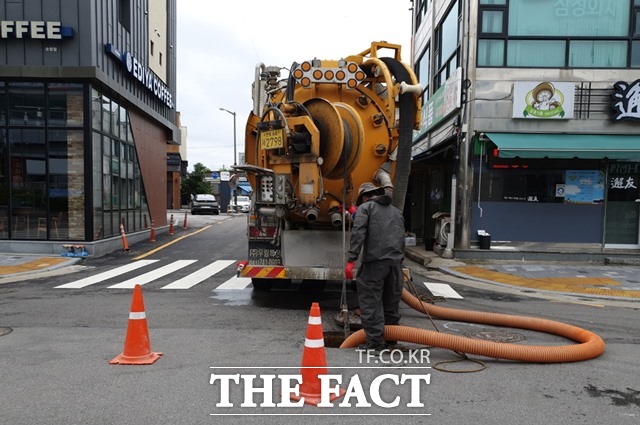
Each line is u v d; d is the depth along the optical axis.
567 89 12.45
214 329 6.23
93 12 13.38
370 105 7.35
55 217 13.73
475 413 3.84
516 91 12.50
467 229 12.92
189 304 7.77
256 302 7.91
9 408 3.85
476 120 12.79
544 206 12.95
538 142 12.19
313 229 7.40
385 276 5.34
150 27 19.45
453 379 4.57
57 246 13.59
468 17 12.78
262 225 7.34
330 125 6.75
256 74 7.80
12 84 13.50
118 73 15.49
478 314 6.68
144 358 4.95
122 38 15.79
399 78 7.25
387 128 7.29
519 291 9.40
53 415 3.73
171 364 4.88
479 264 12.35
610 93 12.61
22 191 13.69
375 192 5.64
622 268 11.95
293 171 6.91
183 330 6.17
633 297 8.79
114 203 15.87
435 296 8.53
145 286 9.45
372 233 5.29
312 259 7.14
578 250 12.86
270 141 6.78
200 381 4.43
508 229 12.96
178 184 49.09
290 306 7.62
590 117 12.66
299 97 7.44
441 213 14.05
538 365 5.00
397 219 5.43
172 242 17.64
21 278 10.44
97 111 14.25
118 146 16.12
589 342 5.39
